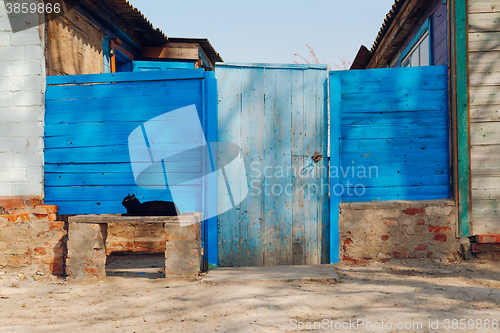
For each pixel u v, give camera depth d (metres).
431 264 4.58
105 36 6.93
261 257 4.90
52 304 3.67
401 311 3.12
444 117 4.80
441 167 4.80
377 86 4.84
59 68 5.37
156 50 8.66
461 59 4.67
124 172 4.93
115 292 4.05
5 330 2.92
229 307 3.33
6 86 4.97
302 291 3.77
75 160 4.96
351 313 3.13
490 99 4.68
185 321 3.07
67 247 4.56
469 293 3.61
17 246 4.83
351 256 4.74
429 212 4.68
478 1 4.70
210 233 4.84
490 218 4.65
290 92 4.98
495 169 4.67
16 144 4.97
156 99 4.93
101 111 4.96
